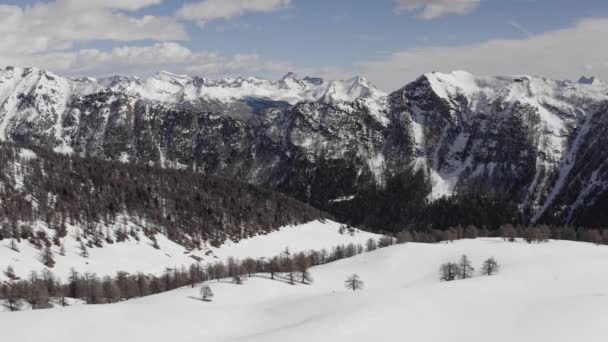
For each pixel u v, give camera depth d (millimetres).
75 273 185875
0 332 105750
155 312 124938
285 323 116500
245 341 97062
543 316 101312
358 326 99562
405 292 124625
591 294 116375
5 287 170875
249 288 171750
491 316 104250
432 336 94688
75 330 109438
